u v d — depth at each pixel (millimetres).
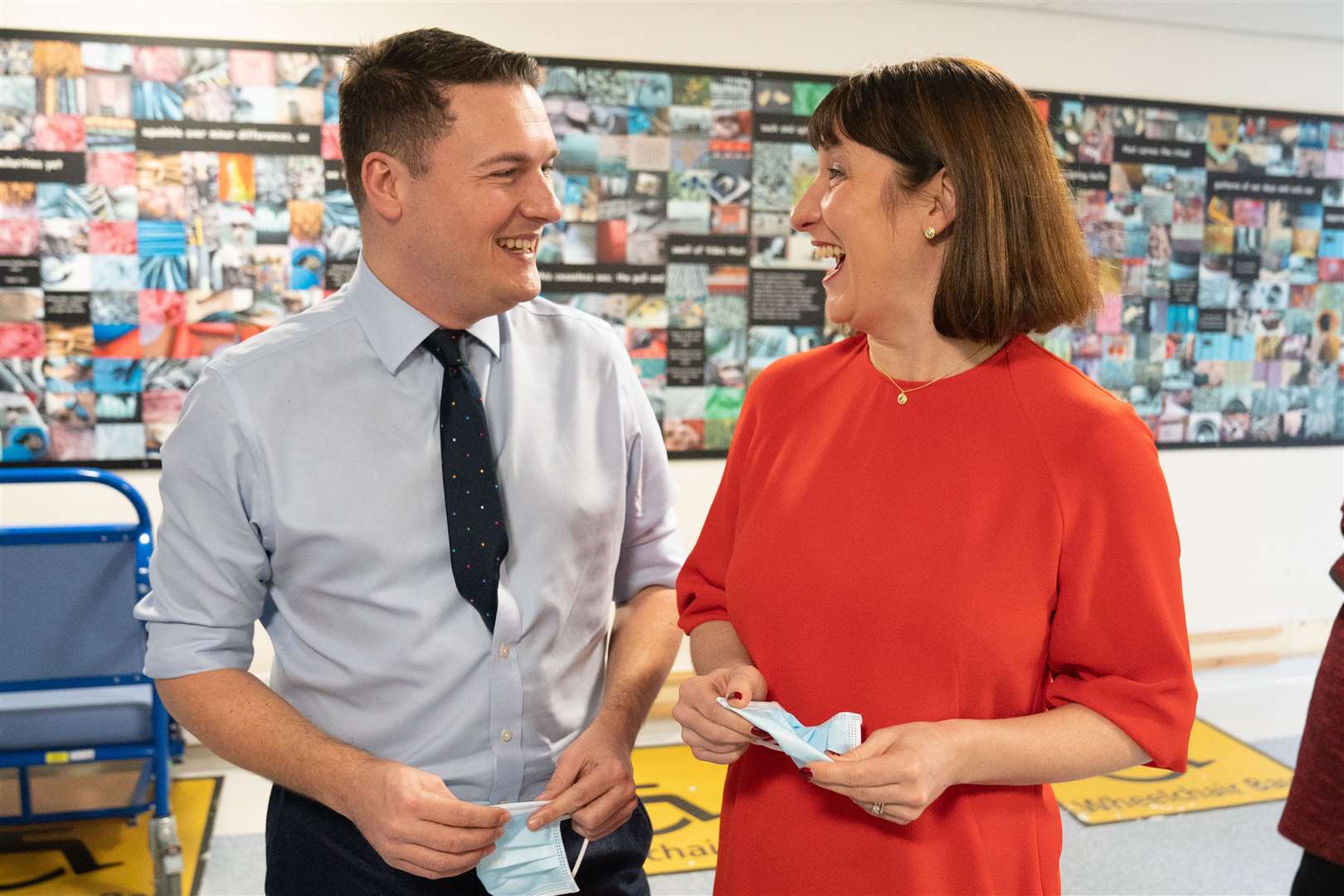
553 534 1364
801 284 3918
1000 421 1144
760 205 3848
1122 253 4180
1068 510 1099
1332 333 4426
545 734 1370
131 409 3471
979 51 3939
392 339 1308
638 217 3760
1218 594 4453
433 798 1146
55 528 2596
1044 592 1112
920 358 1197
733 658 1295
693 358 3867
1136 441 1105
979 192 1092
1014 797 1182
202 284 3463
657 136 3732
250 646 1349
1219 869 2889
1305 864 1856
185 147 3402
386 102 1229
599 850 1389
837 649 1174
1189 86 4160
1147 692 1083
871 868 1168
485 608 1304
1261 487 4441
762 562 1235
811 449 1256
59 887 2768
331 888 1323
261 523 1291
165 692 1311
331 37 3457
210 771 3445
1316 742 1834
